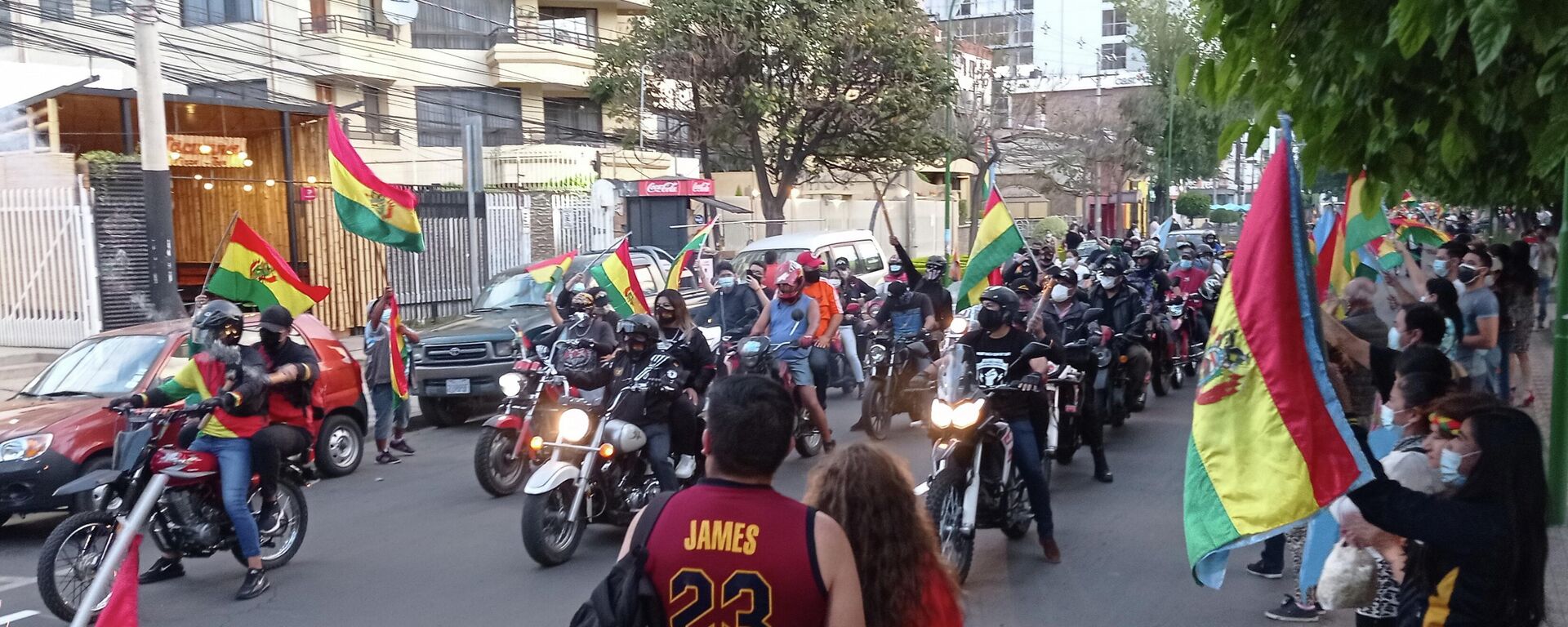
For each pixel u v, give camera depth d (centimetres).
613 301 1245
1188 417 1286
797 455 1105
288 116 2128
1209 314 1585
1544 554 355
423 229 2158
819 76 2673
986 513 715
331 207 2020
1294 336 378
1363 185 630
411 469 1103
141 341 956
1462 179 821
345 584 721
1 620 655
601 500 773
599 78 2919
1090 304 1177
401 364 1134
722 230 2761
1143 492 932
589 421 750
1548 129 511
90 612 546
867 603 330
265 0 2884
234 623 648
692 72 2689
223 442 697
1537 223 2295
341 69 2897
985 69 3991
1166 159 4200
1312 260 396
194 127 2195
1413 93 584
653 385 767
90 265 1627
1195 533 388
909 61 2733
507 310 1421
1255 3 585
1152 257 1380
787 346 1055
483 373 1302
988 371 712
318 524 882
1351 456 367
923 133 2848
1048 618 632
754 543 292
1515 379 1217
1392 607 445
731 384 307
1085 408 948
